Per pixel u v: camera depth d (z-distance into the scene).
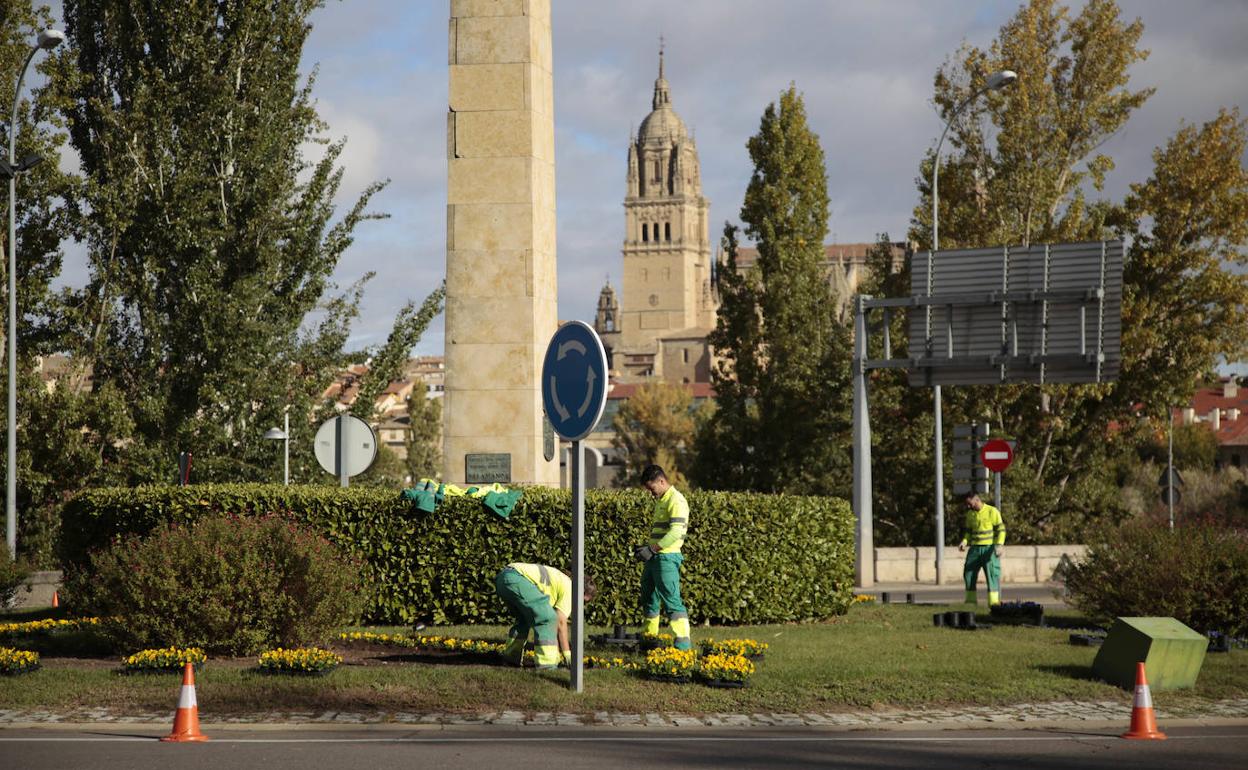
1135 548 16.98
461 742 9.42
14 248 27.33
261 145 30.72
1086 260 26.50
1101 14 43.34
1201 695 11.88
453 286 18.95
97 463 30.89
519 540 15.88
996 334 27.06
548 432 19.59
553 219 20.11
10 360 27.17
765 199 51.25
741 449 51.84
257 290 30.50
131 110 30.80
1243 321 43.25
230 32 31.08
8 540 26.89
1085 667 12.80
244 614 12.78
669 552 13.20
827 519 17.86
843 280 146.75
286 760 8.70
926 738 9.83
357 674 11.58
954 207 45.06
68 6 31.81
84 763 8.57
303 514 15.92
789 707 10.98
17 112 29.33
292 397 31.61
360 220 32.03
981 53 44.47
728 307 52.84
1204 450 92.06
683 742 9.49
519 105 18.97
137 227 30.78
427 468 111.06
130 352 31.78
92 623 14.12
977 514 20.94
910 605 21.03
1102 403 45.03
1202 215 43.53
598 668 12.09
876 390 47.38
